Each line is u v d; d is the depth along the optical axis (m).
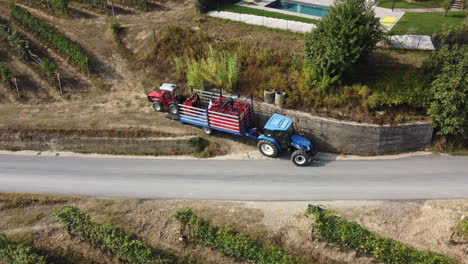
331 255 14.26
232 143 20.44
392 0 30.66
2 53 26.81
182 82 23.78
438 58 19.14
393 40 23.41
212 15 29.05
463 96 17.30
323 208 15.70
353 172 18.34
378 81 20.23
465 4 27.59
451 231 14.92
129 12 31.33
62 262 14.65
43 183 18.61
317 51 19.95
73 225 15.03
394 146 19.50
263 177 18.22
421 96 18.94
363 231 13.85
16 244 15.09
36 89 24.28
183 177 18.53
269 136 18.48
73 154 20.95
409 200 16.50
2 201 17.33
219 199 16.98
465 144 19.34
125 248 14.00
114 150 20.75
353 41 18.34
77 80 24.94
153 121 21.47
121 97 23.70
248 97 21.38
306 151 18.62
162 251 14.77
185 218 15.04
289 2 32.47
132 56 26.50
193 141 19.86
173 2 32.62
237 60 23.14
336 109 19.78
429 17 27.09
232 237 14.14
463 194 16.70
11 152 21.30
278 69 22.28
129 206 16.81
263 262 13.62
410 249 13.41
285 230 15.25
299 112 20.06
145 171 19.16
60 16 31.14
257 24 27.23
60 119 21.80
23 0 33.41
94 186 18.22
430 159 19.02
